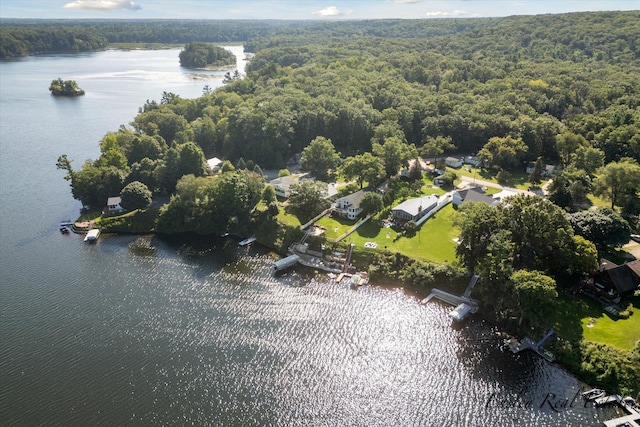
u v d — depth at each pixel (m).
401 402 64.38
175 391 65.69
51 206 127.06
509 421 61.03
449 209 120.94
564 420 60.84
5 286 90.75
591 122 156.38
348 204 116.38
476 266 86.69
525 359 71.75
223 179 115.12
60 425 60.22
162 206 118.38
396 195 128.12
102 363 70.81
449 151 169.25
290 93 195.38
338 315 83.19
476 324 80.00
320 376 68.81
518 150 148.00
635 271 82.00
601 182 113.06
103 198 124.44
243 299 87.62
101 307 84.56
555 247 84.12
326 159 142.50
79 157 163.62
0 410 62.47
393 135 159.25
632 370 65.75
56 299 86.88
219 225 115.00
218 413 62.19
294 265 100.56
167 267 99.25
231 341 76.00
